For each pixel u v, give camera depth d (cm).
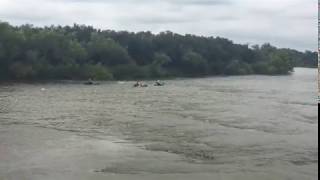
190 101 6962
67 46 13275
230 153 3281
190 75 17000
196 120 4866
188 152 3306
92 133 4056
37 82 11506
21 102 6512
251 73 19025
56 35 13125
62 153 3238
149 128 4334
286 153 3278
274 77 16838
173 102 6794
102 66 13988
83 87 9981
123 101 6900
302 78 16138
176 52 17138
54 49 12975
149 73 15325
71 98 7281
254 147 3481
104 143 3609
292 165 2939
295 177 2669
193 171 2789
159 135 3975
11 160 3016
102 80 13125
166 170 2812
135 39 16375
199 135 3969
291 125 4572
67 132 4094
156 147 3472
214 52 18175
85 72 13175
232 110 5794
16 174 2692
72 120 4828
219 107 6141
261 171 2792
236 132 4128
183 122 4712
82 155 3186
